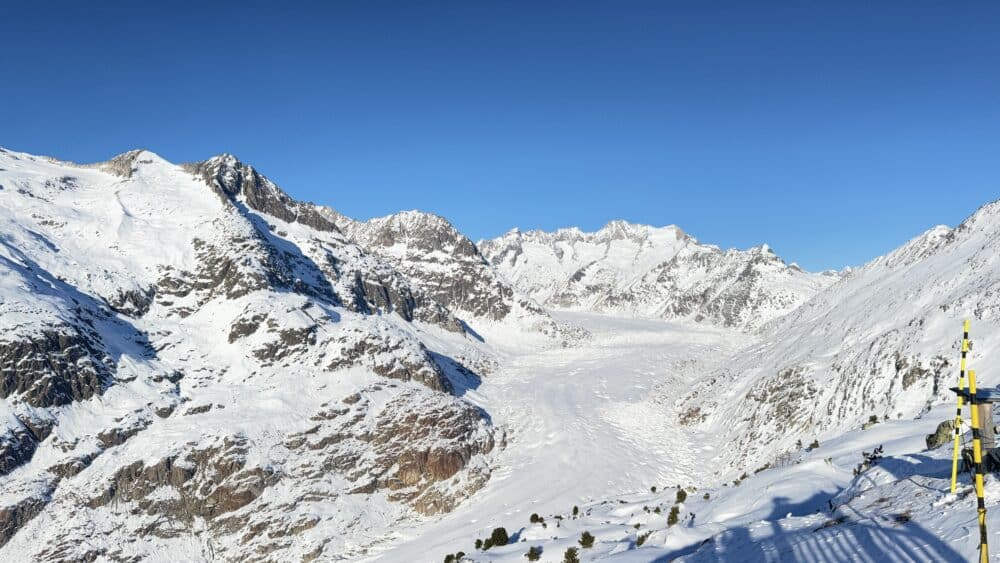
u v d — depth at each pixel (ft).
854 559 54.95
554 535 149.07
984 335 212.84
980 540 46.37
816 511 92.38
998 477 56.54
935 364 219.00
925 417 152.66
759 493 112.27
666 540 92.02
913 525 56.75
